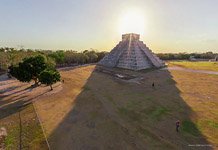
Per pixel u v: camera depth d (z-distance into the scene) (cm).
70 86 6397
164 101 4947
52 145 2872
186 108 4444
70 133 3225
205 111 4256
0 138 3056
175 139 3077
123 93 5672
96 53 15950
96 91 5834
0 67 8719
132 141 3002
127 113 4128
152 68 10644
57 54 11662
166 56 17238
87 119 3794
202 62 14888
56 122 3641
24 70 5459
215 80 7544
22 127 3428
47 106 4484
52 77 5503
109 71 9594
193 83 7006
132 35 12119
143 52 11456
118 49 11850
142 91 5903
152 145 2902
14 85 6412
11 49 14588
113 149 2781
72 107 4438
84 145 2870
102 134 3203
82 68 10875
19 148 2808
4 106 4444
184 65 12456
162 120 3788
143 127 3481
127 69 10212
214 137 3144
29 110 4209
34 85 6341
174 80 7506
